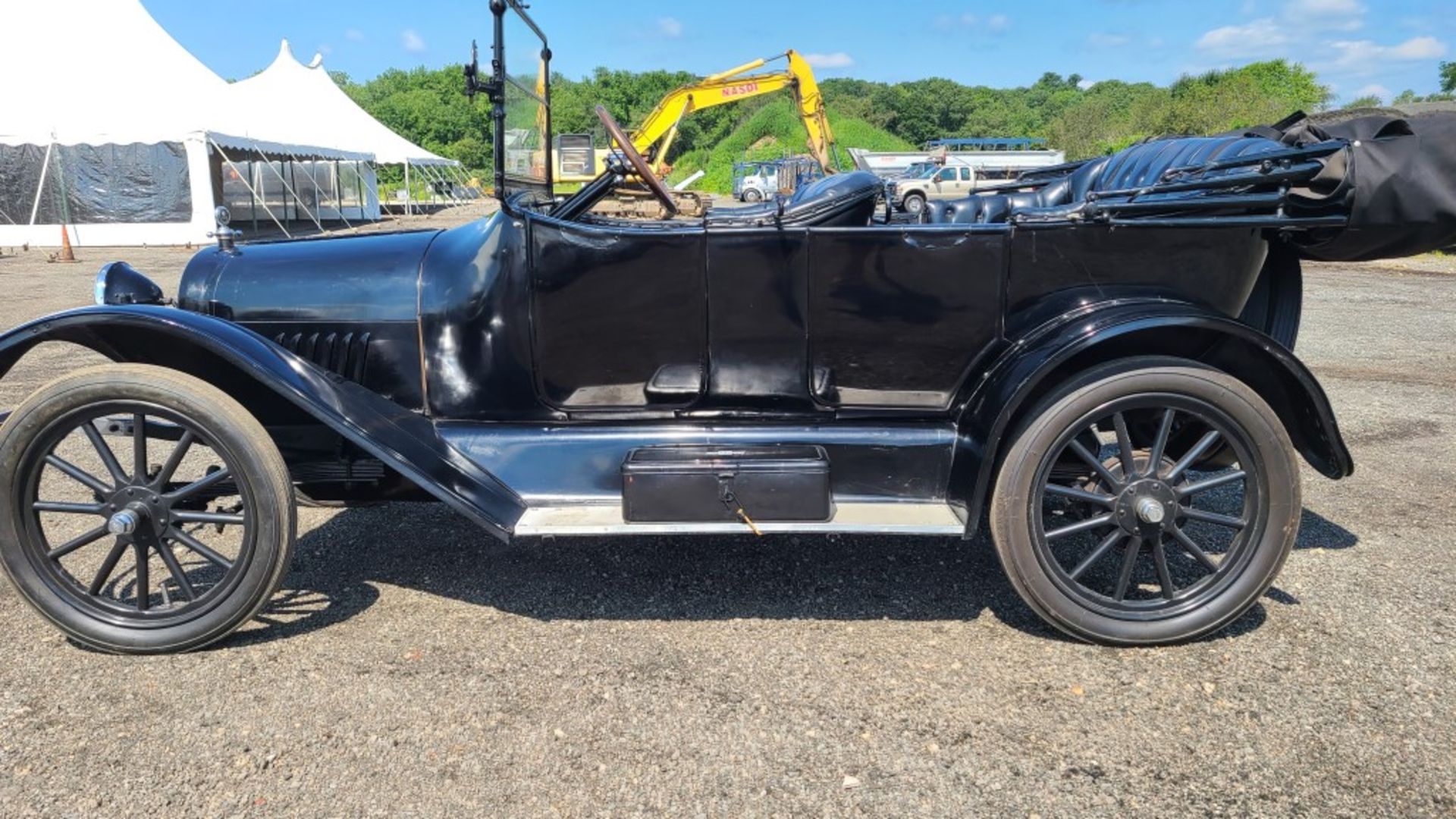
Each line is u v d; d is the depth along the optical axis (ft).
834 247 8.07
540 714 6.86
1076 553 9.73
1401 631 8.01
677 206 10.13
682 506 7.75
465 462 8.37
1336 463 7.75
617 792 5.98
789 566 9.58
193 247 49.62
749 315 8.27
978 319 8.20
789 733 6.61
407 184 79.77
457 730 6.64
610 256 8.18
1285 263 9.19
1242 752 6.35
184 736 6.57
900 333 8.26
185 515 7.68
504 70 8.36
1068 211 7.99
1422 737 6.47
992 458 7.52
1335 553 9.76
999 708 6.91
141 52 54.24
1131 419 8.32
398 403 8.80
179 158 50.16
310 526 10.78
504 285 8.37
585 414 8.60
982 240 8.02
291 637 8.05
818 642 7.95
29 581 7.61
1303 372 7.50
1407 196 7.20
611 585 9.11
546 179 10.87
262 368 7.57
